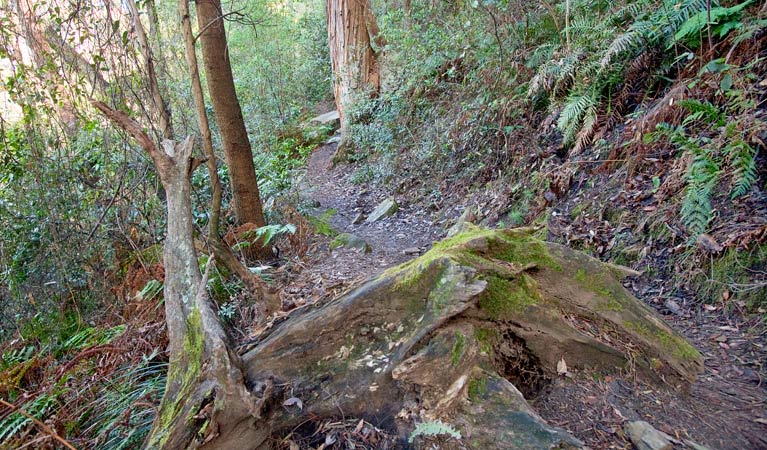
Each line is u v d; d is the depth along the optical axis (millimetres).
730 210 3305
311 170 11383
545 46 6164
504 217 5316
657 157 4051
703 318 2980
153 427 2178
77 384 2986
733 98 3639
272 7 14016
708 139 3656
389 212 7234
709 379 2334
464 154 7027
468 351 1968
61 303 4684
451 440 1811
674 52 4613
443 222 6184
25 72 4562
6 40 4469
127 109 4770
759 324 2736
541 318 2160
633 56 4934
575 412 1986
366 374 2062
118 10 4863
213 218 3990
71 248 4910
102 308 4762
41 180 4852
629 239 3783
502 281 2205
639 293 3402
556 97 5660
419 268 2193
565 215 4531
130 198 5125
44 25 4777
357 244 5562
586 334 2236
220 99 4980
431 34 8594
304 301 3049
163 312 3688
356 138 10227
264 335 2473
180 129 7062
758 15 3893
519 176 5609
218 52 4828
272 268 4879
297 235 5797
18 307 4617
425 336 2027
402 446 1877
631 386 2129
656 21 4621
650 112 4211
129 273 4695
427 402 1930
